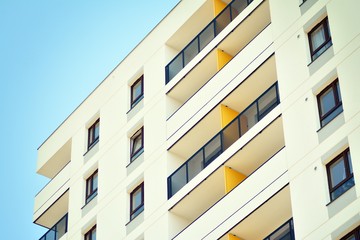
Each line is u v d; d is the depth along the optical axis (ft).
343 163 109.60
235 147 126.72
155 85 148.66
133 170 143.43
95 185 152.35
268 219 119.24
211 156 131.75
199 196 131.13
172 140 139.33
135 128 148.05
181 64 146.41
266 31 130.41
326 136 112.57
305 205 110.01
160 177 137.69
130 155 146.72
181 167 134.92
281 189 114.93
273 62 127.54
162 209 134.31
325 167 111.24
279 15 128.77
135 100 151.84
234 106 134.92
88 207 149.69
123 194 143.02
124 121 150.92
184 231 127.24
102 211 145.59
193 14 148.46
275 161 117.80
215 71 142.00
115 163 148.05
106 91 159.02
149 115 146.20
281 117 120.06
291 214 118.21
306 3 125.29
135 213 139.74
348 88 112.78
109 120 154.51
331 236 105.09
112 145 150.92
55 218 164.96
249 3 141.59
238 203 121.19
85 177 154.81
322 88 116.88
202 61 141.59
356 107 110.83
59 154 168.25
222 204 123.44
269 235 114.11
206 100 136.56
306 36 123.13
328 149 111.34
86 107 162.61
